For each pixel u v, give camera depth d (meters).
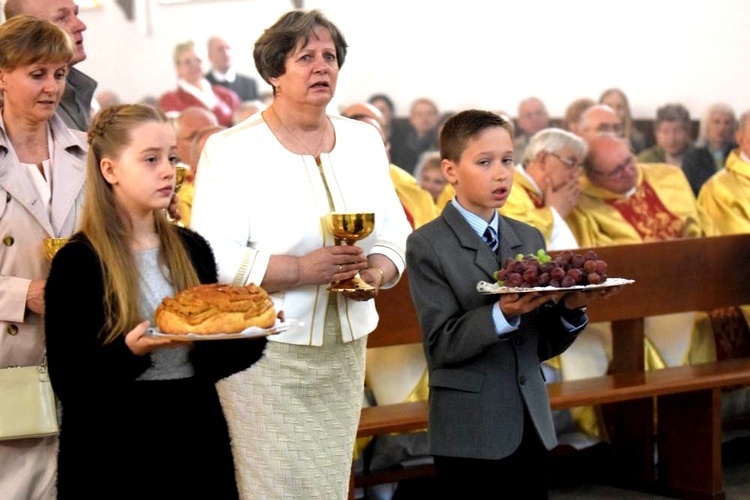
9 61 4.30
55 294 3.46
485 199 4.72
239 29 9.50
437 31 10.26
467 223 4.78
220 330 3.36
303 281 4.37
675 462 7.11
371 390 7.00
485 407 4.62
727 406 8.06
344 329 4.53
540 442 4.70
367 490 6.90
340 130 4.74
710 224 8.92
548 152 8.00
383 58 10.12
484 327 4.47
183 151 8.40
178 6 9.34
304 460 4.43
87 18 9.15
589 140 8.62
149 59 9.33
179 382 3.59
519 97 10.52
